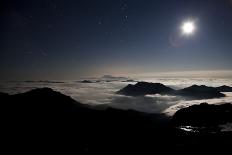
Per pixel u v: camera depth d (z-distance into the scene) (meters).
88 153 105.94
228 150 106.75
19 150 108.50
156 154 104.44
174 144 121.38
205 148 110.75
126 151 109.19
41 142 123.56
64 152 106.56
